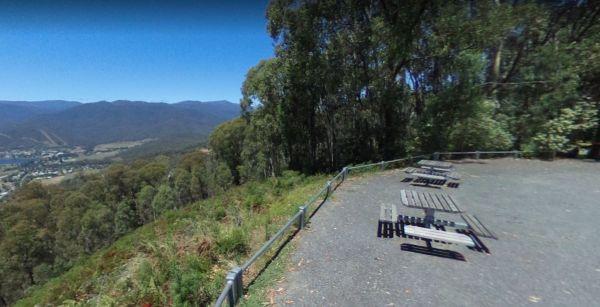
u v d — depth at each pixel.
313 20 15.51
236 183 61.56
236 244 5.18
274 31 17.17
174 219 10.66
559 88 13.43
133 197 71.12
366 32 14.74
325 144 22.11
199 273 4.23
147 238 7.79
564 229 6.07
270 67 21.95
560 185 9.52
